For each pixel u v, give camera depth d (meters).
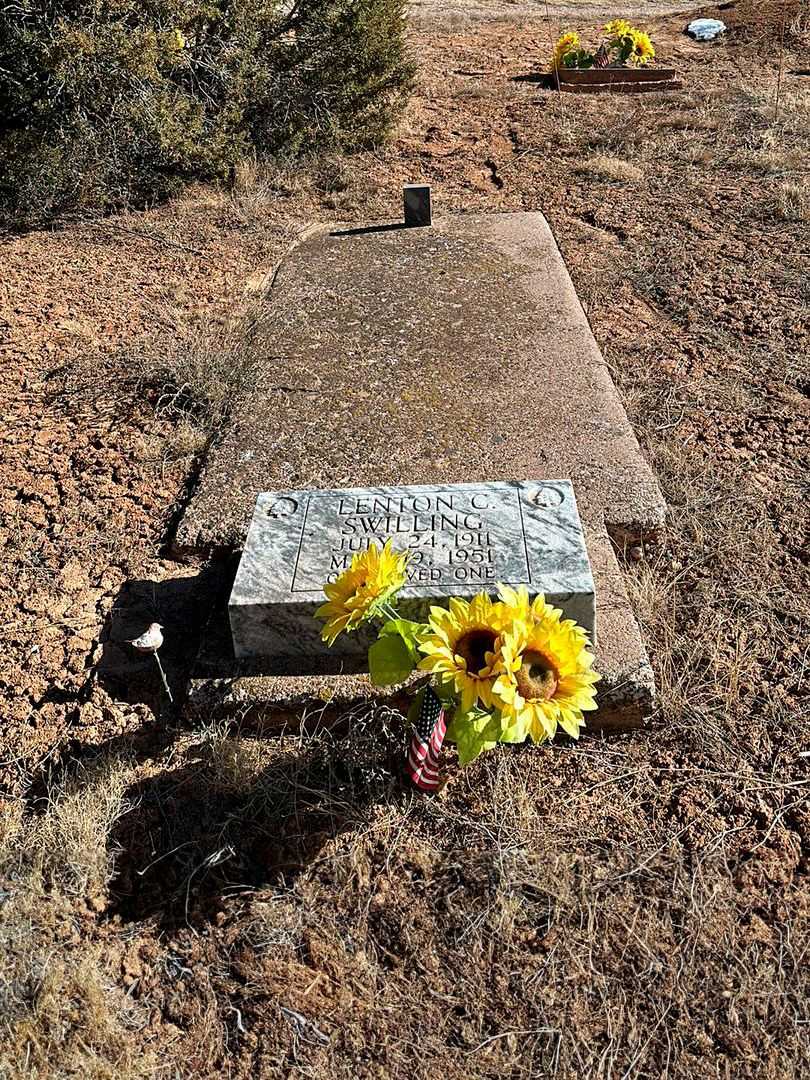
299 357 4.77
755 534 3.63
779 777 2.77
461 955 2.38
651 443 4.15
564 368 4.56
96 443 4.32
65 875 2.57
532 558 2.96
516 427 4.12
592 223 6.46
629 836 2.62
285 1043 2.24
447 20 13.21
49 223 6.70
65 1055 2.19
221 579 3.50
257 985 2.34
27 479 4.10
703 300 5.40
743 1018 2.22
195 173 7.36
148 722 2.98
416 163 7.68
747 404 4.45
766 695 3.00
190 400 4.57
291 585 2.94
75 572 3.60
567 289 5.35
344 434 4.14
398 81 8.20
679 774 2.79
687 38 11.36
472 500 3.24
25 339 5.21
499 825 2.64
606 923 2.43
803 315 5.19
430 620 2.46
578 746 2.88
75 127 7.05
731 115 8.24
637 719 2.91
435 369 4.59
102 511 3.90
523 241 5.98
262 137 7.69
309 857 2.61
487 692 2.27
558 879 2.50
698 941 2.37
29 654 3.24
